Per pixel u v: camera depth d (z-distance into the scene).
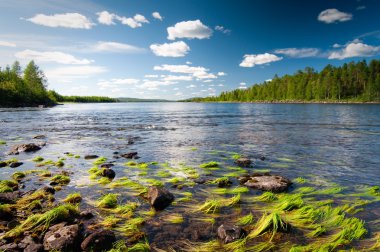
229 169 13.11
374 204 8.70
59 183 10.62
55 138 23.39
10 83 93.38
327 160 14.87
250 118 46.94
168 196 8.84
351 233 6.61
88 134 26.12
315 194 9.69
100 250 5.88
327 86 147.25
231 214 7.92
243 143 20.59
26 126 33.16
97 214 7.79
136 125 35.12
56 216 6.97
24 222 6.73
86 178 11.38
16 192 9.18
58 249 5.67
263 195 9.12
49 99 115.38
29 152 17.16
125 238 6.46
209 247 6.06
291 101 171.75
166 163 14.23
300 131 27.36
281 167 13.52
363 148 18.14
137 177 11.73
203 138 23.25
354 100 134.75
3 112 60.59
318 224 7.17
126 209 8.03
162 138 23.36
